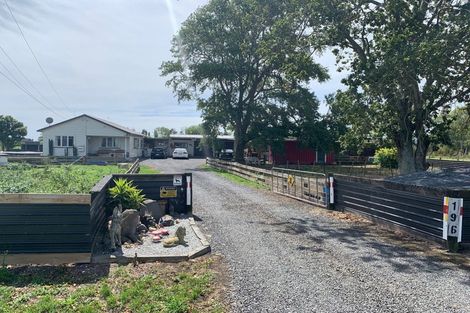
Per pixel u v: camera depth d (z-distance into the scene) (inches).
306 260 272.5
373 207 414.9
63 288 221.1
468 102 704.4
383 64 595.2
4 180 481.4
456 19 595.5
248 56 1544.0
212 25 1542.8
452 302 197.8
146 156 2293.3
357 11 706.2
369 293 209.8
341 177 488.7
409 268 254.2
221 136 2442.2
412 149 737.6
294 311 187.6
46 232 264.8
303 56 767.1
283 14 892.6
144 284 224.2
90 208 269.9
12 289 218.8
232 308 191.5
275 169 916.0
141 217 383.2
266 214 467.5
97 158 1560.0
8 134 2854.3
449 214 297.1
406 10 645.3
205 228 382.9
